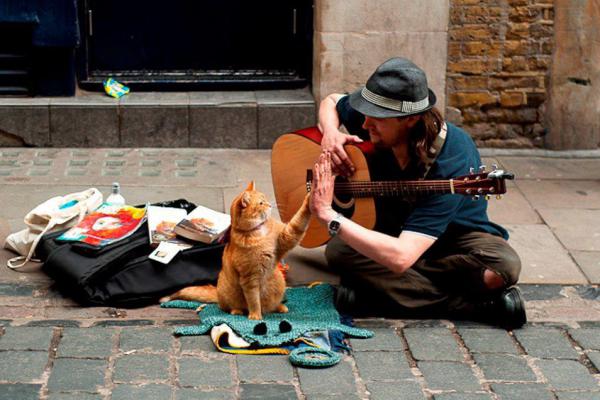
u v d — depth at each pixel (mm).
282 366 4590
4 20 7684
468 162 4953
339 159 5156
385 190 5023
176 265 5312
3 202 6602
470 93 8055
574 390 4465
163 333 4883
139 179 7176
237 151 7918
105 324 4973
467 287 5152
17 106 7676
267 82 8305
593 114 8078
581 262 5965
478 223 5215
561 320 5203
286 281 5637
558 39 7926
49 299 5285
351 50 7766
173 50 8227
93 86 8125
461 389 4438
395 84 4730
